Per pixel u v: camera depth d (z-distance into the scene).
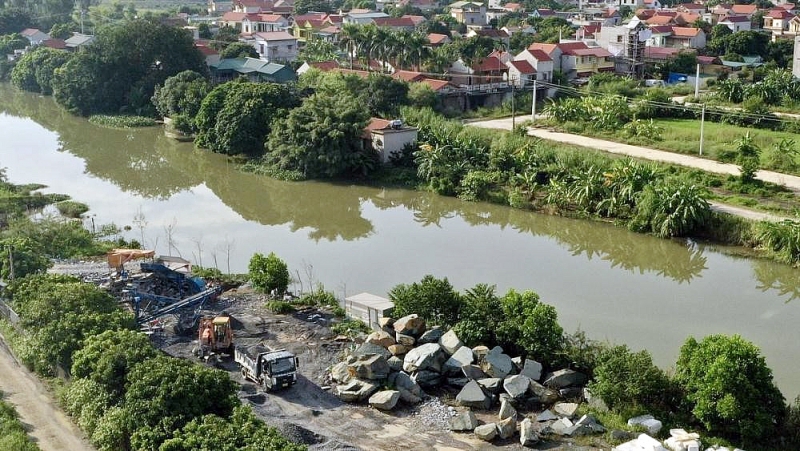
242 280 51.22
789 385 38.22
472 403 35.72
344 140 76.81
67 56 126.06
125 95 110.31
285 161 78.88
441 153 74.31
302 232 63.69
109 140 96.62
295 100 86.75
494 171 73.00
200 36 154.25
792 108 100.19
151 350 35.12
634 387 33.94
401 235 62.62
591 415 33.94
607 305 48.38
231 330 41.53
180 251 58.56
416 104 97.56
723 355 32.56
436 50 115.19
